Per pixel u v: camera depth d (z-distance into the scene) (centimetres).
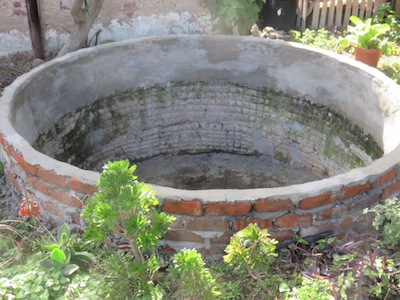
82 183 304
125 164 246
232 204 287
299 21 762
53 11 568
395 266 285
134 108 540
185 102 562
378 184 314
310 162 546
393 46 705
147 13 599
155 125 561
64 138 482
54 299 256
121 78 520
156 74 537
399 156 332
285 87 536
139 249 276
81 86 488
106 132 529
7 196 371
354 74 471
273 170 563
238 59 541
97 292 256
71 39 534
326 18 777
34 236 323
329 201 301
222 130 581
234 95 561
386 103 437
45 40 582
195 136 584
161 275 286
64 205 319
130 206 242
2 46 568
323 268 287
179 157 586
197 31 625
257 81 547
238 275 293
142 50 518
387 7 764
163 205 290
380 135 448
